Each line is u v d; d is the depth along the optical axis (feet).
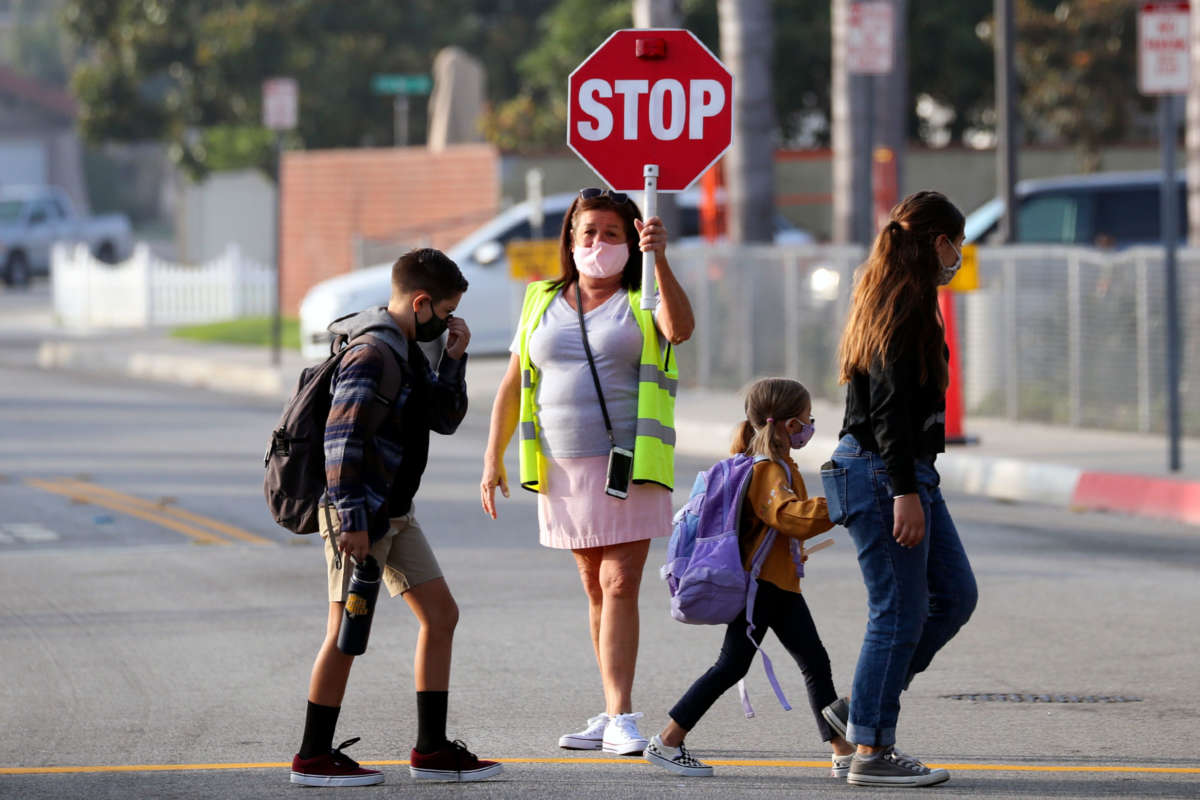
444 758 77.41
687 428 208.95
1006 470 174.40
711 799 74.23
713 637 109.50
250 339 343.05
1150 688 95.76
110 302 418.31
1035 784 76.28
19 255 581.12
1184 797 73.97
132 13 523.70
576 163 361.30
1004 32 221.87
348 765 77.15
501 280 286.05
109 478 179.42
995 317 214.48
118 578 129.18
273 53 512.22
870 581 74.79
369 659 104.01
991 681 97.81
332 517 75.00
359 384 72.95
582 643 107.65
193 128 531.91
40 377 298.35
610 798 74.49
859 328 73.51
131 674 100.58
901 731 86.84
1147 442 190.60
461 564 133.49
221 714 91.45
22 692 96.37
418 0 542.98
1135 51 378.12
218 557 137.39
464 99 433.48
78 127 528.63
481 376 260.62
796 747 84.38
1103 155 384.88
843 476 74.59
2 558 137.49
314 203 403.34
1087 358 204.23
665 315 81.41
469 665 102.12
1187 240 259.19
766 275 237.66
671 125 98.58
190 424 227.40
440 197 371.15
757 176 257.55
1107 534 148.05
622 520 81.97
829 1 412.16
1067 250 205.36
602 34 444.14
